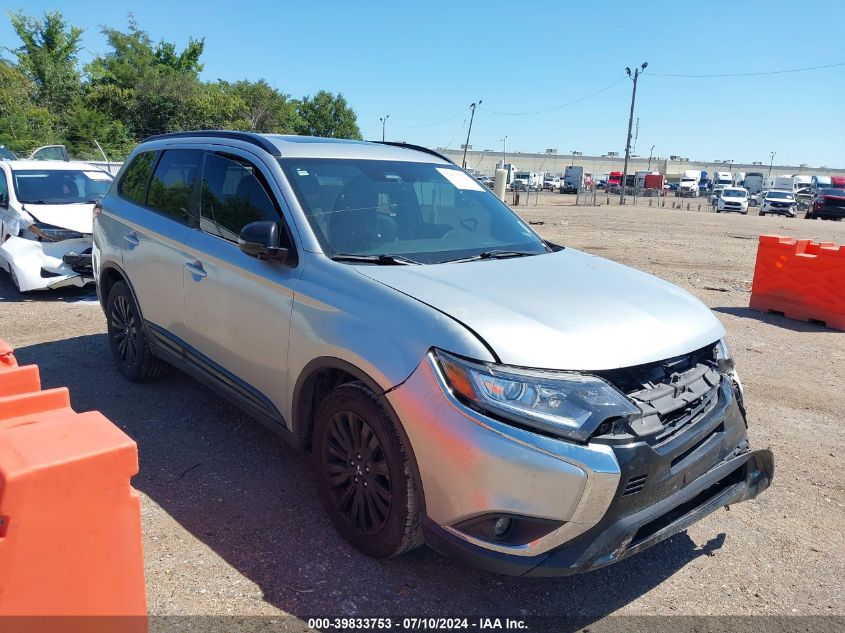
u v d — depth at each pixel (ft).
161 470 12.67
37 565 4.55
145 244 15.14
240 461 13.14
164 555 10.00
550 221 79.82
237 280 12.12
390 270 10.53
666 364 9.43
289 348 10.91
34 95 130.62
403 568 9.95
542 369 8.43
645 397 8.79
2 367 6.50
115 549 4.90
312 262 10.93
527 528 8.25
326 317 10.21
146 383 17.02
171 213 14.83
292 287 10.92
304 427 11.16
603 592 9.78
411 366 8.90
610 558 8.32
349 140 14.98
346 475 10.21
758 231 75.05
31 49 135.85
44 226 26.66
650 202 150.82
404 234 12.18
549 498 8.11
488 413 8.30
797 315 28.58
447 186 14.10
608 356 8.78
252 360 11.94
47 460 4.52
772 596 9.90
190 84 140.36
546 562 8.20
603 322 9.37
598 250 50.47
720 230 74.90
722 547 11.18
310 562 9.96
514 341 8.62
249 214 12.44
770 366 21.80
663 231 70.08
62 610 4.71
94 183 31.19
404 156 14.47
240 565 9.82
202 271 13.10
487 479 8.21
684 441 8.93
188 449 13.57
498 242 13.12
